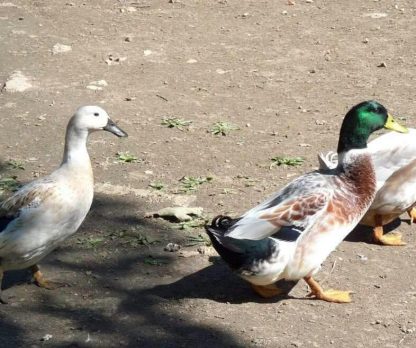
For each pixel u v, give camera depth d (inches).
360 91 402.0
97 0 534.3
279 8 516.7
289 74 423.2
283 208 234.1
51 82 414.6
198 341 228.1
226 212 296.8
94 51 452.4
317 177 244.7
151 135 359.9
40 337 230.7
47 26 489.4
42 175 327.9
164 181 321.1
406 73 421.7
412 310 242.4
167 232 285.1
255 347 225.0
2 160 339.6
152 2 530.0
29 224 237.9
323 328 233.9
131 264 266.8
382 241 278.1
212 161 336.8
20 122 373.4
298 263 236.5
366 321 237.5
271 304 245.4
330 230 237.5
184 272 262.1
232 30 482.3
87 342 228.4
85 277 260.2
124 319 238.7
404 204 272.7
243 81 415.5
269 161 335.9
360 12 507.5
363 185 243.4
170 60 440.8
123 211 299.3
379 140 275.0
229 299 248.1
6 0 533.3
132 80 417.4
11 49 454.9
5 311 242.8
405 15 501.4
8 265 244.5
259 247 231.0
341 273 261.7
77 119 245.0
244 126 367.6
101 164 335.0
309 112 381.1
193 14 507.8
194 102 392.8
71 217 243.0
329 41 464.1
